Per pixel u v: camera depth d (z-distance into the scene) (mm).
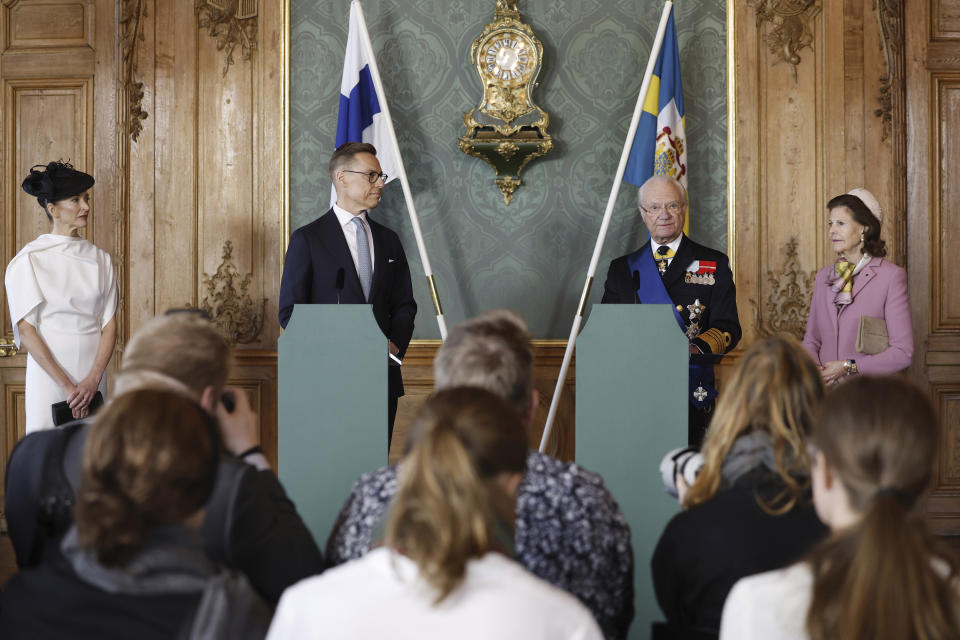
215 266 4574
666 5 3771
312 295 3600
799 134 4543
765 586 1146
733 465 1536
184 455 1226
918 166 4539
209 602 1253
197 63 4578
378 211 4539
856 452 1091
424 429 1195
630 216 4539
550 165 4551
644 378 2518
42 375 3760
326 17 4566
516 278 4555
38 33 4656
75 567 1275
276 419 4547
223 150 4578
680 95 4391
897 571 1006
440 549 1045
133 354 1587
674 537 1532
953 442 4543
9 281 3742
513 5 4488
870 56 4523
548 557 1514
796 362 1544
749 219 4531
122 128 4551
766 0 4547
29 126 4652
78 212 3850
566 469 1566
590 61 4543
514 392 1665
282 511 1654
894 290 3533
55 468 1560
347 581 1113
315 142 4574
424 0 4543
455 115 4543
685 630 1473
